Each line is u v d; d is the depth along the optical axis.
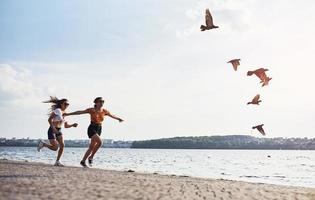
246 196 7.85
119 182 9.13
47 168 12.62
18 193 6.50
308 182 24.56
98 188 7.71
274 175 31.20
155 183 9.46
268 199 7.54
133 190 7.75
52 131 14.20
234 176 28.11
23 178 8.98
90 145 13.86
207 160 75.31
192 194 7.75
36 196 6.28
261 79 8.12
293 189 10.09
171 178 11.70
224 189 8.99
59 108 13.85
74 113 13.66
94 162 44.75
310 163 66.44
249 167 47.16
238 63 8.20
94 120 13.71
